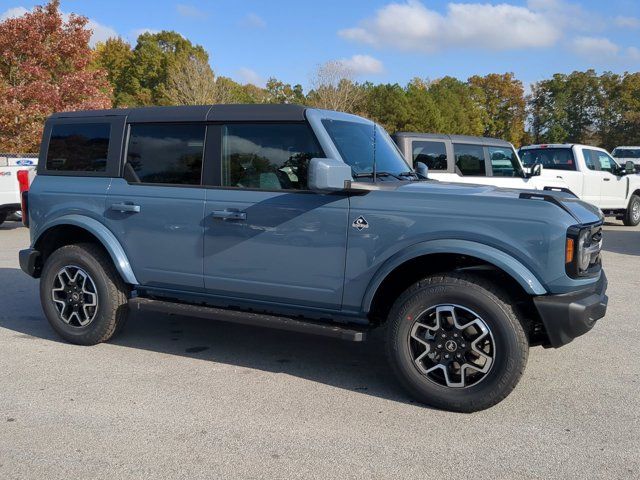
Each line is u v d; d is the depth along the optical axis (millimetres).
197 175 4895
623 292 7770
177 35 49875
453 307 4031
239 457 3459
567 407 4176
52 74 19016
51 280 5457
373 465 3375
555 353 5328
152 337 5777
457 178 10445
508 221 3938
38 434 3727
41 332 5891
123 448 3559
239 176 4754
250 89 53938
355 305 4367
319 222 4391
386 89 44250
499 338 3914
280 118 4605
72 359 5105
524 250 3904
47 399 4254
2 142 17656
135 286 5242
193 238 4855
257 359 5188
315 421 3943
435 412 4102
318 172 4000
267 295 4664
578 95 66812
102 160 5332
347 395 4398
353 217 4285
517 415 4047
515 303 4016
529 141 69500
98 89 20094
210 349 5445
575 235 3875
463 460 3432
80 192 5355
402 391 4484
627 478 3248
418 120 43688
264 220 4566
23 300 7207
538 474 3285
